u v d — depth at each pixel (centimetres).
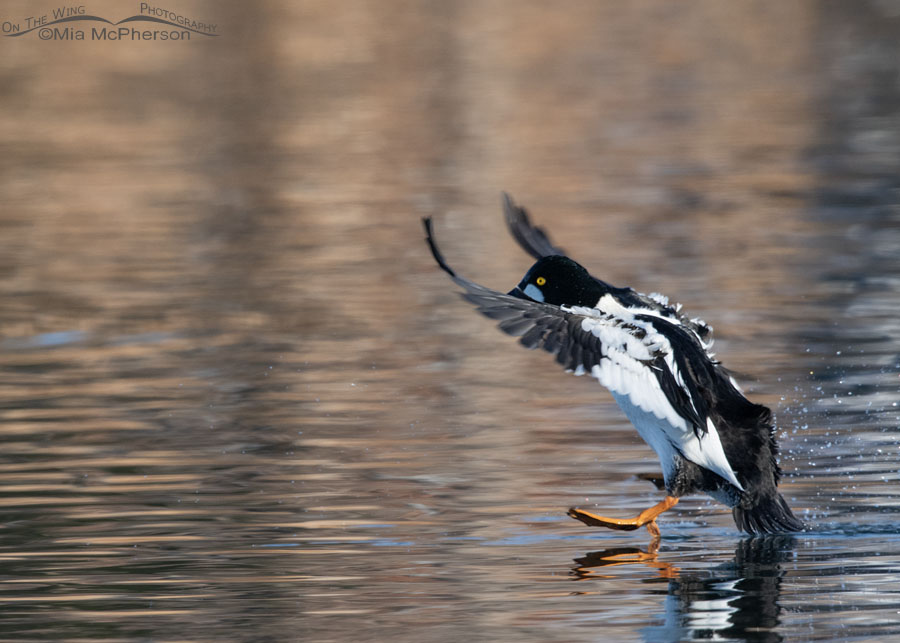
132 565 803
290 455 1048
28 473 1002
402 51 4216
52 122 3225
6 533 865
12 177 2594
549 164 2650
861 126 3020
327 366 1348
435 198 2319
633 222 2086
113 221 2181
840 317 1497
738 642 667
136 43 4350
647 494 952
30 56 4134
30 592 757
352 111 3316
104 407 1198
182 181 2533
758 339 1405
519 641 674
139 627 702
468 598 743
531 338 799
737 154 2723
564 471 1005
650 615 709
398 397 1231
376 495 946
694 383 833
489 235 2002
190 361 1369
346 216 2183
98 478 988
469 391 1255
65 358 1386
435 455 1047
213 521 888
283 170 2622
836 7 5166
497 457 1041
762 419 847
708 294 1616
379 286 1712
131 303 1634
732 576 775
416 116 3256
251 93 3591
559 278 921
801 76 3803
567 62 4069
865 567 786
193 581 774
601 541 849
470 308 1605
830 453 1016
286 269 1814
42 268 1844
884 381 1230
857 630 681
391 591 755
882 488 935
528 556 820
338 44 4322
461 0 5175
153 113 3334
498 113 3284
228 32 4547
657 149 2794
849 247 1878
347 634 688
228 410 1186
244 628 698
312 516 900
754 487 848
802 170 2525
